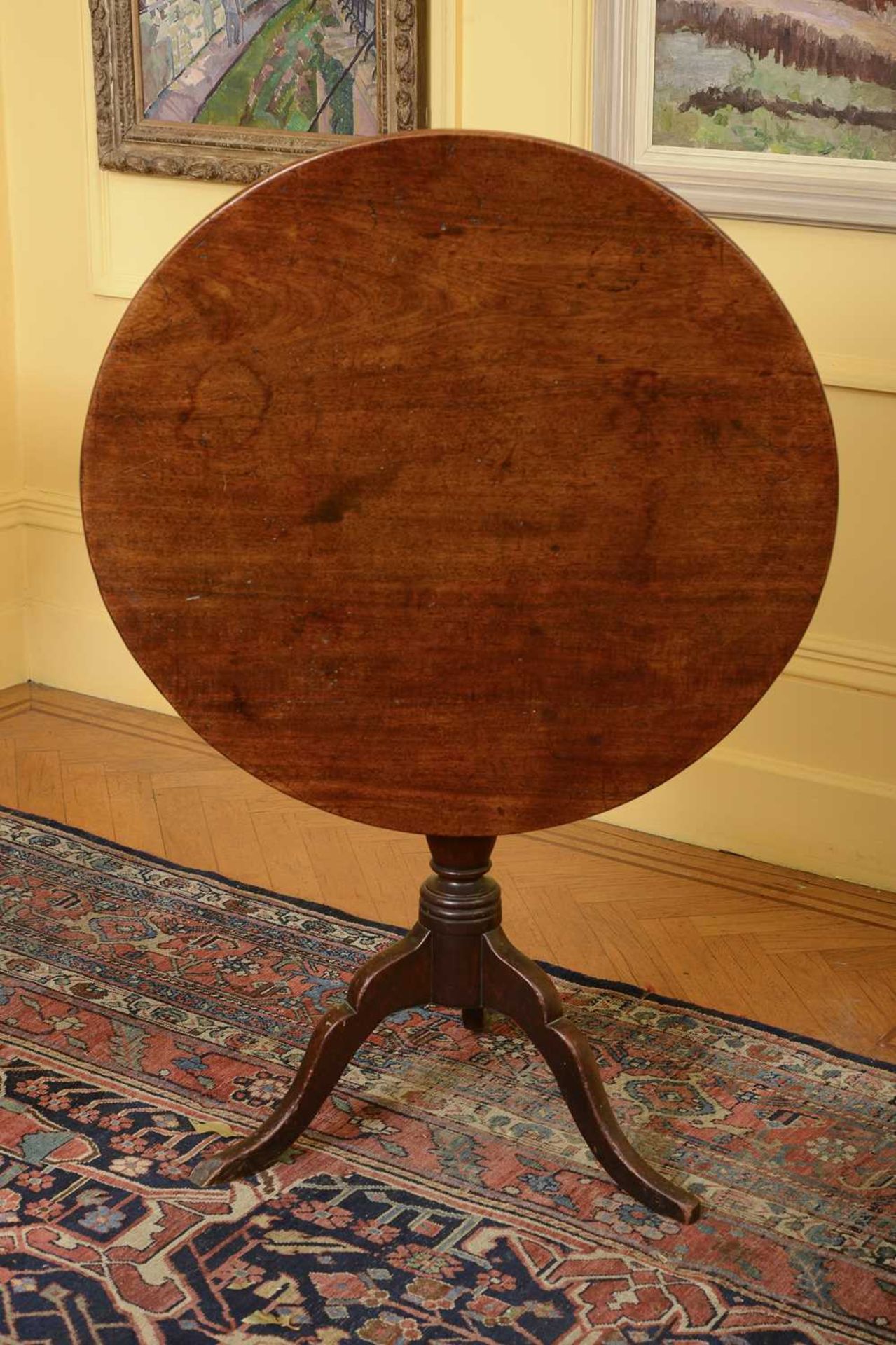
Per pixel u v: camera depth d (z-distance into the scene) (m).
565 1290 2.32
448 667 2.27
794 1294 2.32
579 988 3.15
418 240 2.08
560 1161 2.62
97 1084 2.80
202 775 4.19
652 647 2.25
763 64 3.35
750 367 2.11
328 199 2.06
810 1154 2.65
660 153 3.52
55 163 4.40
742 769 3.76
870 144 3.29
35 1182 2.53
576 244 2.07
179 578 2.24
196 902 3.47
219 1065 2.86
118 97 4.16
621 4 3.43
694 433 2.14
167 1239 2.41
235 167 4.06
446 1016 3.06
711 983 3.21
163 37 4.08
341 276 2.10
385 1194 2.53
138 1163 2.59
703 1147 2.67
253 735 2.31
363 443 2.17
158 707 4.65
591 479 2.17
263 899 3.49
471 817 2.35
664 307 2.09
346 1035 2.53
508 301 2.10
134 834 3.82
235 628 2.26
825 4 3.25
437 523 2.20
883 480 3.47
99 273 4.39
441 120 3.78
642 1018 3.05
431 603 2.24
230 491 2.20
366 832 3.87
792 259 3.46
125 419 2.17
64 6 4.25
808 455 2.15
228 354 2.14
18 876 3.57
